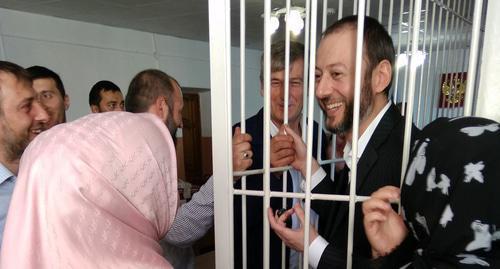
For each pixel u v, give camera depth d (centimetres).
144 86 140
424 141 47
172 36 544
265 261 78
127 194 57
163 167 64
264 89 74
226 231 77
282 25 383
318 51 78
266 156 74
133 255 57
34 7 367
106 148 55
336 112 78
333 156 107
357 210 79
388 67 76
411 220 49
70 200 51
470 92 55
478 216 40
